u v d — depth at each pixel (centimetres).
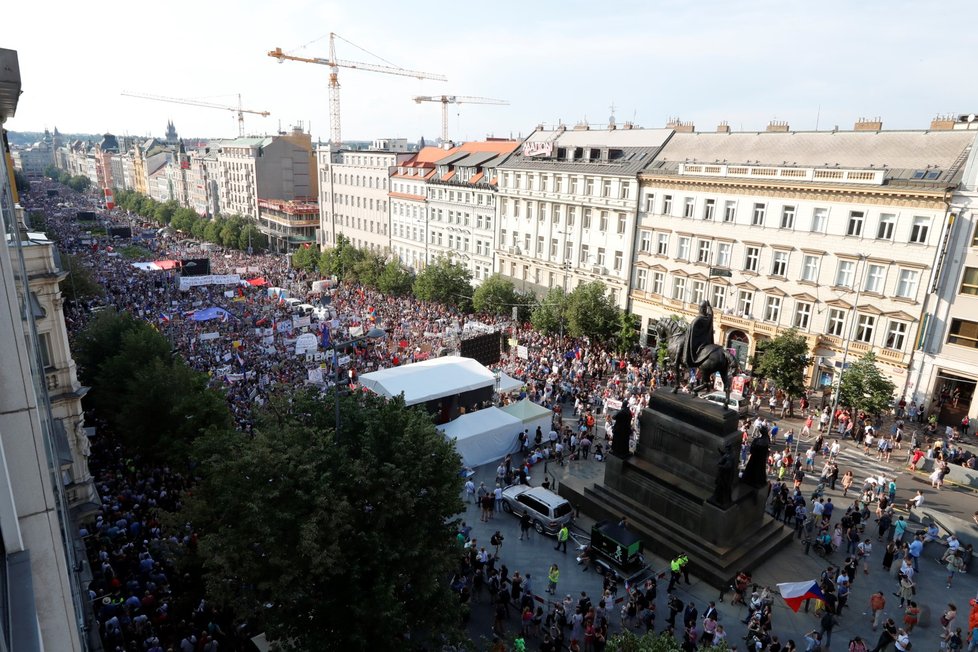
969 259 4222
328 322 6150
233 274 8800
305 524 1636
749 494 2812
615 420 3189
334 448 1905
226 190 16325
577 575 2739
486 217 8256
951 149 4516
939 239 4312
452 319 6700
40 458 873
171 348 4088
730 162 5766
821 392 5056
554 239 7350
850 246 4800
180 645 2094
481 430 3744
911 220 4456
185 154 19538
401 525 1909
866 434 4088
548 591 2614
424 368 4262
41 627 895
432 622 1923
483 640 2306
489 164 8262
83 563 2402
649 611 2325
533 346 5847
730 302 5644
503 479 3466
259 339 5697
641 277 6425
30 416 856
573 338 6069
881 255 4638
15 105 1192
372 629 1739
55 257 2941
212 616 2248
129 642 2106
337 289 8419
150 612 2267
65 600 920
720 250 5694
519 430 3912
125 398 3406
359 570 1750
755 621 2252
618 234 6569
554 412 4312
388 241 10406
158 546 2600
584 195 6844
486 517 3173
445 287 7238
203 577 1823
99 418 3881
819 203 4938
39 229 12512
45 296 2719
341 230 11694
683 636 2344
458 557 2030
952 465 3597
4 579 704
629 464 3133
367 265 8412
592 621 2297
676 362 3041
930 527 2906
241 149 14900
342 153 11506
